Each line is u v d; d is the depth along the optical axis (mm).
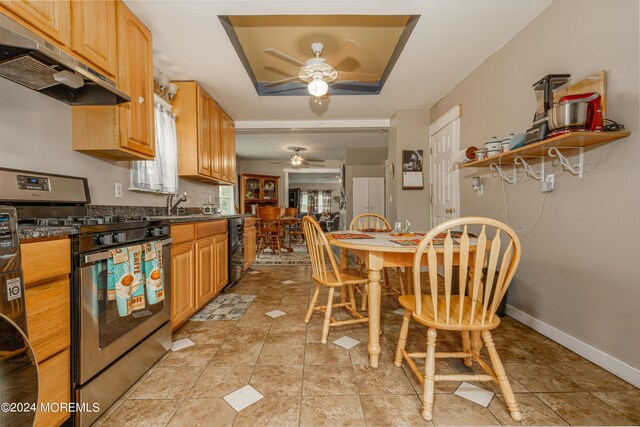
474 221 1212
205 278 2465
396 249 1508
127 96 1636
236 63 2748
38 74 1354
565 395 1374
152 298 1538
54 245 1055
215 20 2123
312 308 2223
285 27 2414
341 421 1205
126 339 1401
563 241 1888
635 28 1462
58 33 1371
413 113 4098
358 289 2674
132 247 1414
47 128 1635
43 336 1023
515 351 1802
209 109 3445
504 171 2457
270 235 5629
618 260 1548
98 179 2033
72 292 1150
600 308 1643
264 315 2406
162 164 2719
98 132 1789
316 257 2057
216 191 4445
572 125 1534
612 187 1576
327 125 4625
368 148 7133
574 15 1802
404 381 1483
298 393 1387
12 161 1449
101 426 1185
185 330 2109
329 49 2770
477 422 1200
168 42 2402
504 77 2475
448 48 2541
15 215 874
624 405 1306
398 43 2574
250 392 1396
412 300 1518
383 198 7516
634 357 1469
